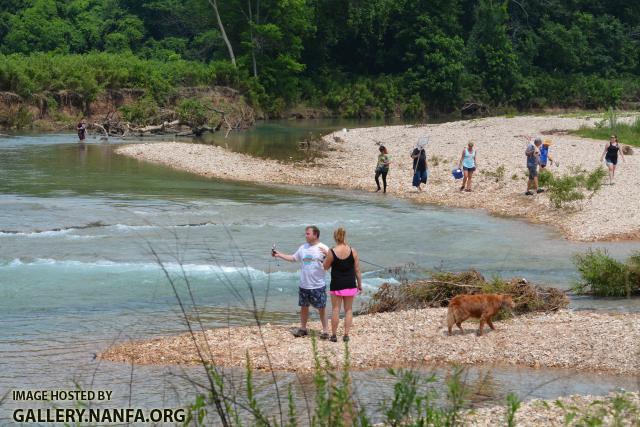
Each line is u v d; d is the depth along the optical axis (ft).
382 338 39.17
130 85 203.92
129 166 109.19
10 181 90.94
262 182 99.09
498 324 41.60
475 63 277.85
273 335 39.60
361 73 282.77
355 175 105.40
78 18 281.54
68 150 128.67
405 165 112.88
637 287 49.52
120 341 38.65
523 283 46.19
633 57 301.02
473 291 46.16
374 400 30.19
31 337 39.19
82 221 67.41
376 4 269.23
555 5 300.61
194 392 31.48
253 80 237.66
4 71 177.88
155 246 59.93
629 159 109.40
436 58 264.72
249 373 22.21
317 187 95.81
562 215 75.31
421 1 272.72
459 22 295.07
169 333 40.22
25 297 46.60
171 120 183.93
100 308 44.62
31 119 178.60
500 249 62.03
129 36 276.62
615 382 33.22
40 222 66.54
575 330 39.96
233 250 59.57
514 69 276.62
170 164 113.50
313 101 254.88
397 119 249.96
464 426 25.26
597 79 285.84
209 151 129.29
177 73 219.82
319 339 38.93
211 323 42.16
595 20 299.99
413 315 43.50
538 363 35.70
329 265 38.52
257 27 237.66
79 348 37.50
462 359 36.22
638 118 152.97
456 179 98.58
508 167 104.99
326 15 267.59
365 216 75.61
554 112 276.62
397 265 56.34
